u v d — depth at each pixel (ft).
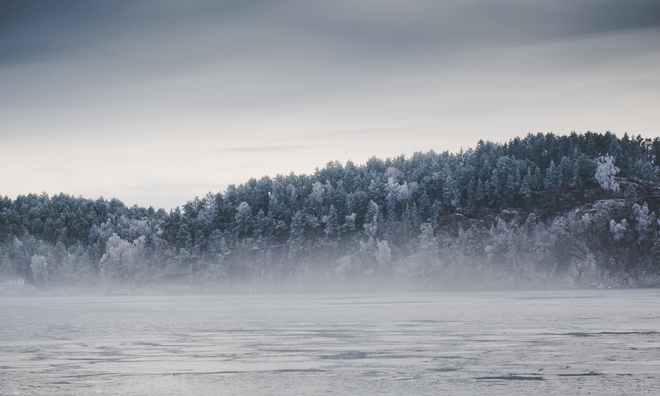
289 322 359.25
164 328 327.47
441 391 160.25
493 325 319.27
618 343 238.68
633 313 395.96
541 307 474.08
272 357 215.10
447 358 207.21
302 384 170.30
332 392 160.97
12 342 264.72
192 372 188.14
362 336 274.98
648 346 229.86
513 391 159.12
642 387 161.79
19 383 173.47
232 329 317.42
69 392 163.32
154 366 198.59
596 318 356.18
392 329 305.53
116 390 165.17
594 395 154.51
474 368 188.55
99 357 218.38
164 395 159.84
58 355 223.92
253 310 494.59
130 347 244.83
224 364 201.36
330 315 415.64
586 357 205.26
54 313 479.82
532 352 217.36
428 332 287.48
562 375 176.76
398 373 182.80
